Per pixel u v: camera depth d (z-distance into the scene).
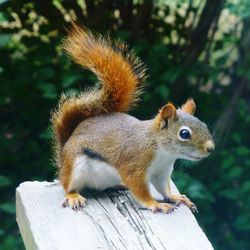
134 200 4.98
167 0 10.33
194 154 4.99
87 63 5.23
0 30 10.14
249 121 10.50
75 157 5.12
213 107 10.63
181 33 10.30
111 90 5.20
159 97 10.09
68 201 4.86
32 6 10.05
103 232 4.46
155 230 4.51
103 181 5.15
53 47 10.09
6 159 10.23
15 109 10.45
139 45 9.94
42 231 4.48
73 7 10.09
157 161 5.04
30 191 5.02
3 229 9.61
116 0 10.10
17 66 10.09
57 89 9.88
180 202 5.07
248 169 10.35
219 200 10.51
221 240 10.33
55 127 5.36
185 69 10.17
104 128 5.14
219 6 9.91
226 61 10.45
